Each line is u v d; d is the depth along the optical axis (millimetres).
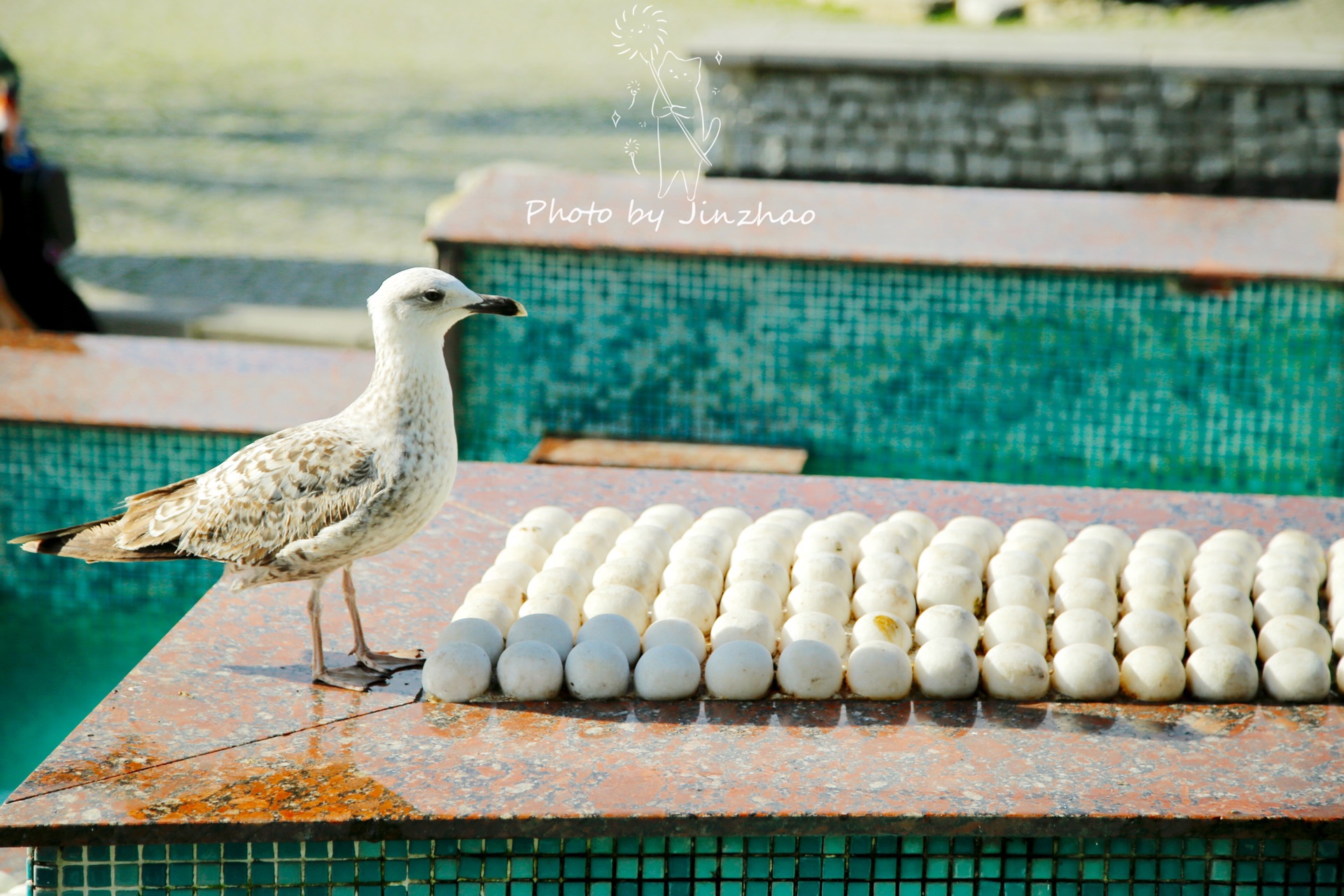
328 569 3486
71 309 8961
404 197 14305
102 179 14656
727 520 4410
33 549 3631
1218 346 6941
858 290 7008
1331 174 10430
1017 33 11688
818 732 3336
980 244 7090
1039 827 3016
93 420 6074
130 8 22609
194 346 7156
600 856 3102
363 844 3072
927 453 7242
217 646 3736
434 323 3402
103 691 6016
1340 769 3213
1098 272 6820
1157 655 3514
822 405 7203
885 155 10875
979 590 3957
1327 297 6785
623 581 3928
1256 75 10258
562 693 3502
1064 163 10711
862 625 3688
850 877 3131
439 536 4469
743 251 6883
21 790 3049
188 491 3592
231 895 3082
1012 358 7070
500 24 22094
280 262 12297
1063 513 4750
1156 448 7137
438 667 3451
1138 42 11102
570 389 7238
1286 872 3113
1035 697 3496
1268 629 3701
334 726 3346
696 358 7164
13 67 8719
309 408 6320
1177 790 3113
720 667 3471
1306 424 7004
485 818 2988
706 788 3098
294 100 17984
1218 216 7684
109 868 3049
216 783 3094
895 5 19031
